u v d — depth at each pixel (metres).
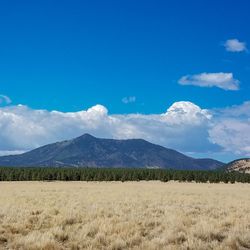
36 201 30.83
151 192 50.19
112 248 14.06
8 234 15.99
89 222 19.17
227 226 19.67
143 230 17.52
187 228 17.70
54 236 15.41
